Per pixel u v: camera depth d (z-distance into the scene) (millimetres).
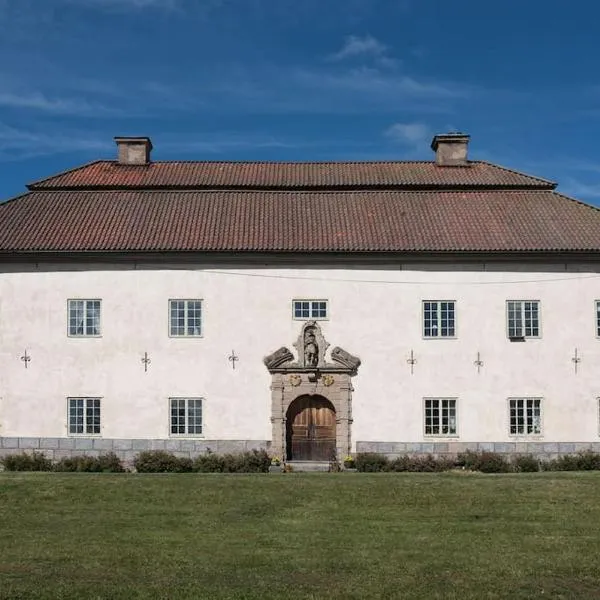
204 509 26594
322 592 17688
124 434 39094
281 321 39531
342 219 40812
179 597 17328
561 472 35906
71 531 23484
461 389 39281
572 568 19562
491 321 39531
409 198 42250
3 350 39500
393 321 39500
